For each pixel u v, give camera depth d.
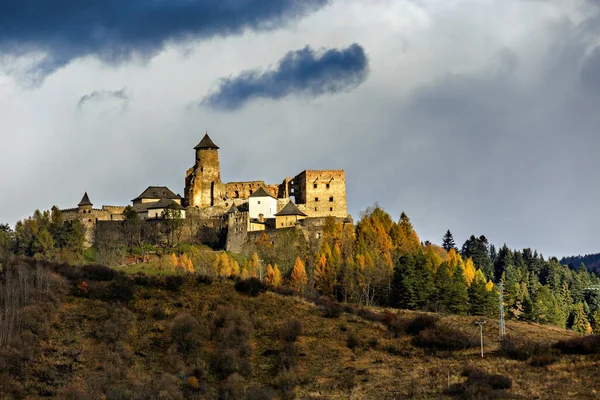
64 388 107.38
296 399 109.44
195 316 133.50
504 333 137.75
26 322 121.19
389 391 111.19
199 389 111.75
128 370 115.88
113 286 140.12
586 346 125.44
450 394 107.69
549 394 105.38
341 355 127.75
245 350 124.94
